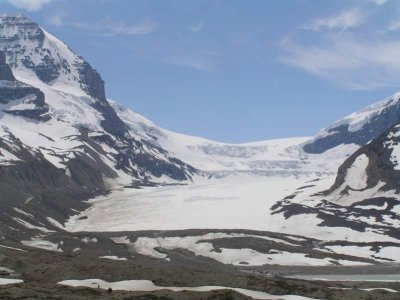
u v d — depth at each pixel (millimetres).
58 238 194875
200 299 81000
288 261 193000
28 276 101500
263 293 91938
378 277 151500
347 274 161625
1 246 133625
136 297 79750
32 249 143375
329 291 95062
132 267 103688
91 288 86000
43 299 75875
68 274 100375
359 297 91625
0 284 87562
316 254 199625
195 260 191750
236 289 92875
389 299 91812
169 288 91312
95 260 115250
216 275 102500
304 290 95812
